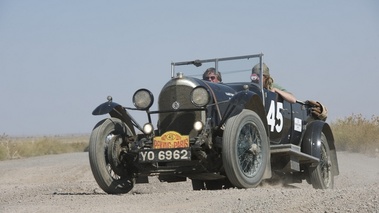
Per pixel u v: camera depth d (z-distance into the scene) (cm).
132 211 847
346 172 1806
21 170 2366
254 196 895
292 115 1305
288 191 918
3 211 913
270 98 1226
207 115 1094
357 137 2730
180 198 932
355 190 866
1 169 2516
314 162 1310
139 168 1117
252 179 1082
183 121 1111
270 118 1217
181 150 1060
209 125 1087
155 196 973
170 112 1116
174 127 1117
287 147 1179
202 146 1077
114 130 1136
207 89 1083
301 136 1340
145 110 1123
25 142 4872
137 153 1096
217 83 1178
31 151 4631
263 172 1112
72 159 3481
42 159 3719
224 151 1048
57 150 5225
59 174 2141
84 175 2075
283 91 1284
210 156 1099
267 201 840
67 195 1103
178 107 1107
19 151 4447
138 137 1159
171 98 1114
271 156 1226
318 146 1314
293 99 1273
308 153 1316
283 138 1274
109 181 1112
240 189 999
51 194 1173
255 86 1215
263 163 1116
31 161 3462
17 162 3409
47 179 2025
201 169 1096
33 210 898
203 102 1070
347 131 2806
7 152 4184
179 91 1109
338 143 2784
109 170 1138
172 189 1423
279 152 1182
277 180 1312
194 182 1284
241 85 1220
